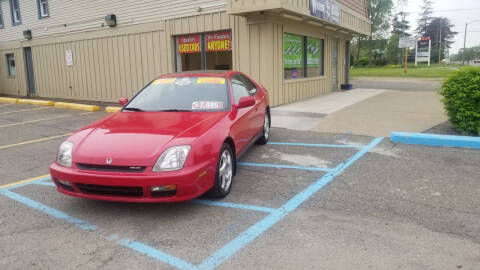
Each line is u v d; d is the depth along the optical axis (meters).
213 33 11.88
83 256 3.20
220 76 5.63
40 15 17.59
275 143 7.19
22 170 5.96
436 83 22.16
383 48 56.75
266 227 3.67
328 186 4.78
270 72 10.83
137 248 3.32
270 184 4.90
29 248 3.35
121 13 14.02
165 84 5.63
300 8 10.38
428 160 5.77
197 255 3.18
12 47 19.75
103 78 15.33
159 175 3.64
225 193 4.46
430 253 3.13
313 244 3.31
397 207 4.08
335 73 16.84
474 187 4.63
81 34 15.77
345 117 9.37
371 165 5.60
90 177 3.71
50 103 14.92
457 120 7.28
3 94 21.34
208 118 4.61
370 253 3.14
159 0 12.81
